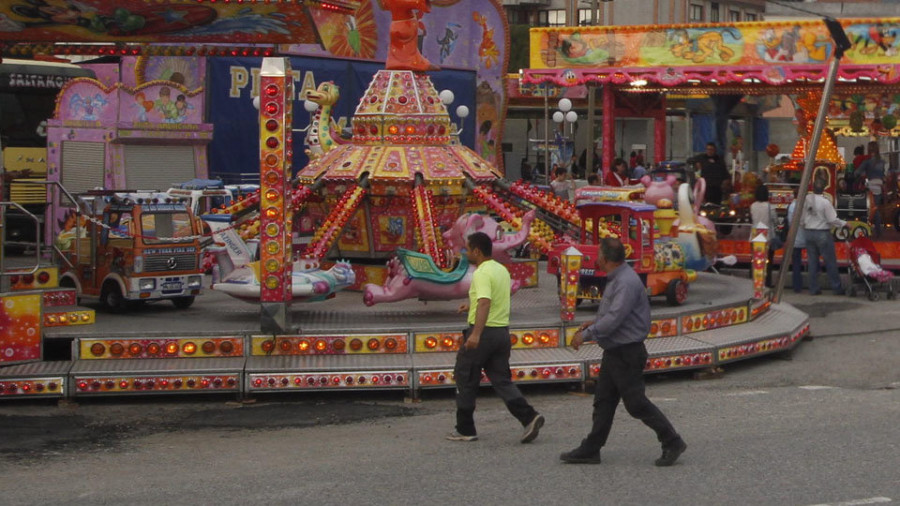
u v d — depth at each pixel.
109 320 14.31
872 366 15.11
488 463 9.91
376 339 13.32
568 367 13.30
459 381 10.76
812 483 9.09
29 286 14.32
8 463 10.20
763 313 16.95
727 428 11.30
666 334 14.83
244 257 14.86
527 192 17.14
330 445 10.81
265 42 14.48
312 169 17.05
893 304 20.05
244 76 27.75
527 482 9.21
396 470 9.68
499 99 33.75
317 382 12.73
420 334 13.39
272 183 13.21
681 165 28.97
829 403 12.61
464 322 14.10
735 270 24.22
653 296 15.62
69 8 13.05
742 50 25.33
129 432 11.51
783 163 29.09
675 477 9.33
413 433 11.34
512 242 15.02
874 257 20.66
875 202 28.44
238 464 10.05
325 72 29.30
